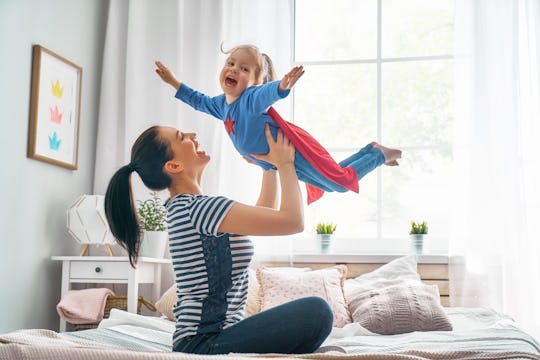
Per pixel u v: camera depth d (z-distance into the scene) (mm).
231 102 2016
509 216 3348
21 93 3199
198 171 1925
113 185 1854
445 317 2631
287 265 3521
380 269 3227
